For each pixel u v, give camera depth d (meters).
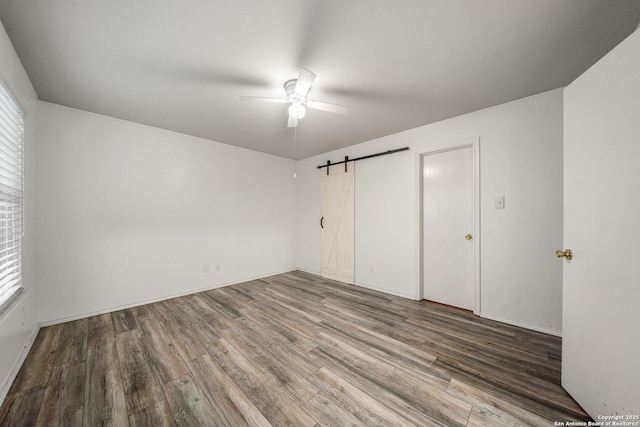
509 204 2.47
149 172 3.11
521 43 1.61
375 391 1.53
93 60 1.79
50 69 1.89
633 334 1.07
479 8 1.33
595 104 1.28
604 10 1.33
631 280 1.09
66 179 2.53
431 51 1.70
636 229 1.07
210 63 1.83
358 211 3.90
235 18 1.41
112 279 2.82
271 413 1.36
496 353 1.94
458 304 2.92
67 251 2.53
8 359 1.56
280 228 4.71
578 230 1.40
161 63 1.83
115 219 2.85
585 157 1.35
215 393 1.51
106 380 1.62
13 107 1.76
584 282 1.36
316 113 2.75
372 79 2.05
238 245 4.05
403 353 1.95
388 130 3.30
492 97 2.37
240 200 4.09
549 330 2.26
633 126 1.08
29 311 2.04
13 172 1.79
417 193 3.17
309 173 4.75
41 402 1.43
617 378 1.14
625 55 1.11
